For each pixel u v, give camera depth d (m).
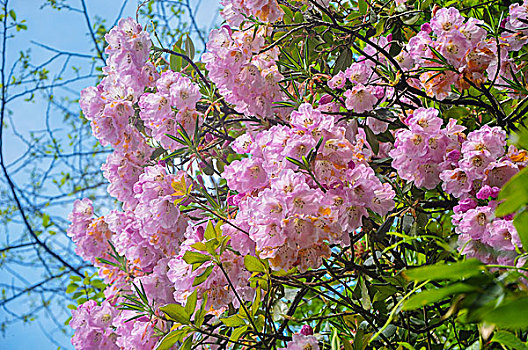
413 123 1.69
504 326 0.82
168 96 1.92
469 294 0.85
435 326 1.76
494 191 1.60
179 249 1.94
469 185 1.63
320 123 1.66
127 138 2.02
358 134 1.91
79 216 2.20
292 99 1.96
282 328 1.81
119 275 2.13
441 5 2.10
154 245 1.93
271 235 1.61
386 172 1.95
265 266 1.70
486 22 1.97
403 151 1.70
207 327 1.87
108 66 2.10
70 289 2.51
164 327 1.92
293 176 1.61
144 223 1.89
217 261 1.70
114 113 2.01
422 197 1.85
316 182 1.62
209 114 2.09
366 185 1.68
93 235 2.16
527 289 1.09
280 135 1.67
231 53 1.87
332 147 1.66
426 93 1.90
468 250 1.60
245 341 1.76
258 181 1.72
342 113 1.87
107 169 2.08
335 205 1.66
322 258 1.66
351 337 1.90
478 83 1.76
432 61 1.75
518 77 1.86
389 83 1.89
